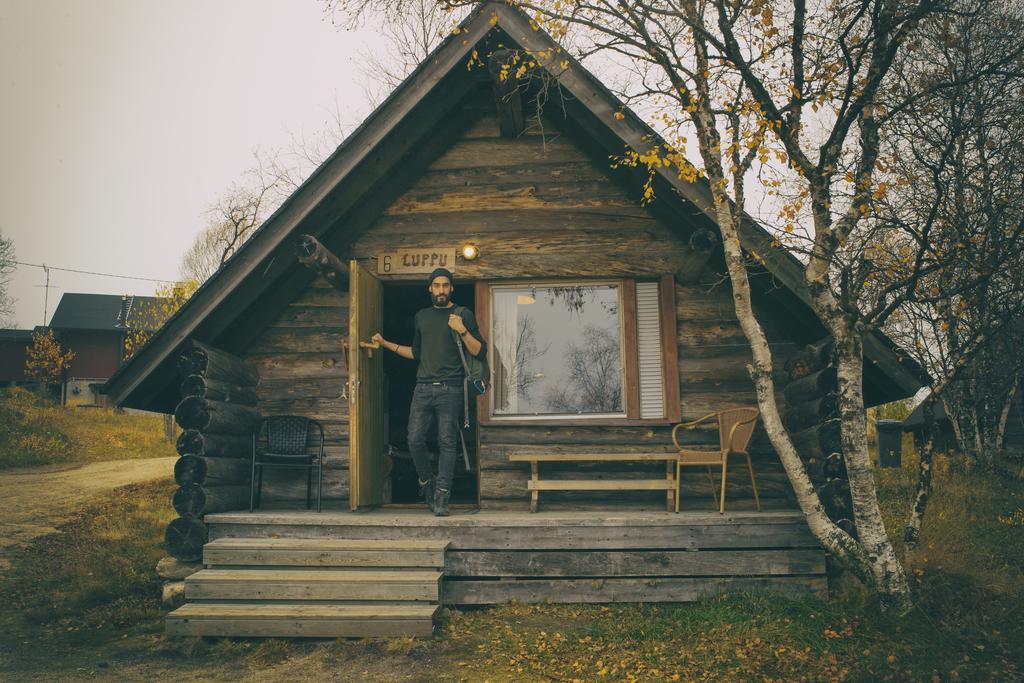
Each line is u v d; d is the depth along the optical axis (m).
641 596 6.14
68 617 6.28
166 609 6.34
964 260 6.32
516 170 7.78
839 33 5.80
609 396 7.57
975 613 5.91
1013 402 15.18
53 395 33.81
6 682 4.72
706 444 7.29
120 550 8.73
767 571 6.16
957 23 8.31
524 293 7.78
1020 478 12.33
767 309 7.51
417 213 7.78
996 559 7.89
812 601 5.96
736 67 5.57
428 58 6.82
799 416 7.00
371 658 5.15
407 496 9.74
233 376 7.19
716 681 4.62
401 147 7.32
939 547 7.60
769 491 7.19
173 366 7.23
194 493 6.52
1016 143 7.95
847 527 6.27
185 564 6.48
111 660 5.18
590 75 6.71
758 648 5.12
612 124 6.70
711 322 7.50
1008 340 10.84
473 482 9.83
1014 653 5.16
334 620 5.50
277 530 6.39
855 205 5.80
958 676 4.68
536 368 7.65
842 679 4.62
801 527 6.21
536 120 7.78
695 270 7.30
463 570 6.18
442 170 7.83
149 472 16.69
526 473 7.34
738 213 5.88
